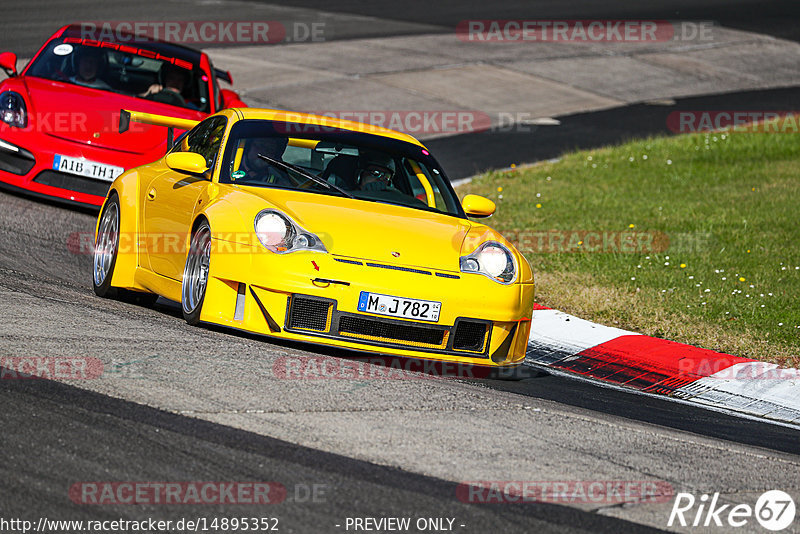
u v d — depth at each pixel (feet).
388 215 80.07
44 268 95.09
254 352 70.18
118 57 132.36
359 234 75.05
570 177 175.52
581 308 107.45
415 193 86.12
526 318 77.92
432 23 321.11
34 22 258.37
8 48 221.25
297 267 71.26
